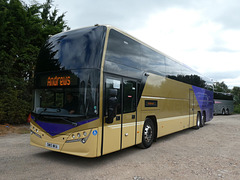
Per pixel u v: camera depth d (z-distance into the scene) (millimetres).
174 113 9781
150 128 7734
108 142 5461
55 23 17859
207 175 4953
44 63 6039
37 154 6465
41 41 14422
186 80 11602
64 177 4629
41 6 15469
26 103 12281
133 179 4605
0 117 11008
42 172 4914
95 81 5148
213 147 7961
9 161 5703
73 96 5273
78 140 5051
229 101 34594
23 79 13008
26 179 4477
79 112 5105
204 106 15047
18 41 12641
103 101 5312
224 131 12547
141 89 7102
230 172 5184
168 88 9203
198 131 12570
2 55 11945
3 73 12023
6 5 13055
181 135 10977
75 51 5531
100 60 5320
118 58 6051
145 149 7508
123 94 6145
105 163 5734
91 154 4996
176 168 5418
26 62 13344
